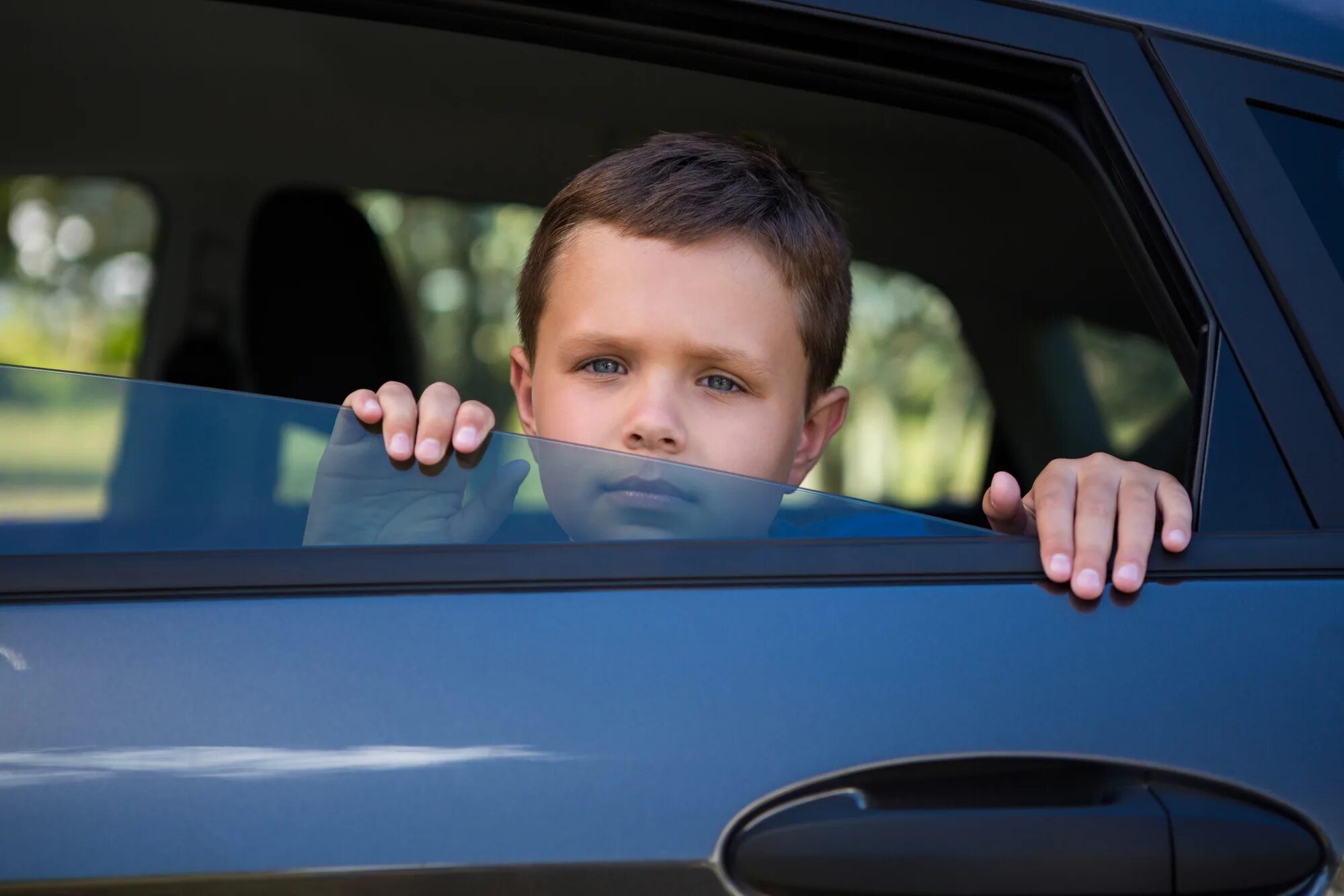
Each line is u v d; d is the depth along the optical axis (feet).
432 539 3.21
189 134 6.79
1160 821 2.96
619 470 3.32
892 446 7.27
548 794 2.85
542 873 2.80
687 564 3.17
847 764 2.94
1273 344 3.50
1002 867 2.91
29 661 2.94
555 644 3.01
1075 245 6.54
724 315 4.67
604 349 4.72
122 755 2.85
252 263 7.05
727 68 4.06
